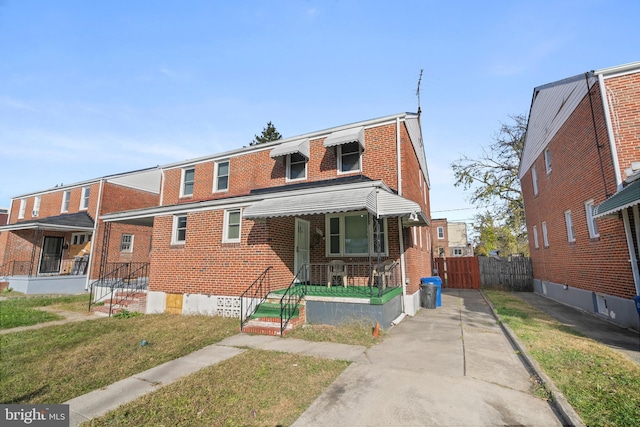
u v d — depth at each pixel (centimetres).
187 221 1243
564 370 552
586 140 1109
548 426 382
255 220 1094
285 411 425
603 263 1052
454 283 2353
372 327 875
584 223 1182
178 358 671
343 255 1248
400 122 1274
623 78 957
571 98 1227
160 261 1284
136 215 1410
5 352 735
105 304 1396
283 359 638
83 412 436
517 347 709
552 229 1591
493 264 2259
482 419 396
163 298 1240
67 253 2377
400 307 1114
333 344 747
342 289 1073
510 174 3066
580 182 1188
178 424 398
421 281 1418
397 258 1153
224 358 658
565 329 877
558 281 1535
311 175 1409
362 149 1312
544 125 1600
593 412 404
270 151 1535
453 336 823
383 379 527
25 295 1831
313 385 507
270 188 1394
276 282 1085
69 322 1089
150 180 2662
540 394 467
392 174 1234
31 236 2292
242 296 976
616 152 928
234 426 391
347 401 448
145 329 950
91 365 641
